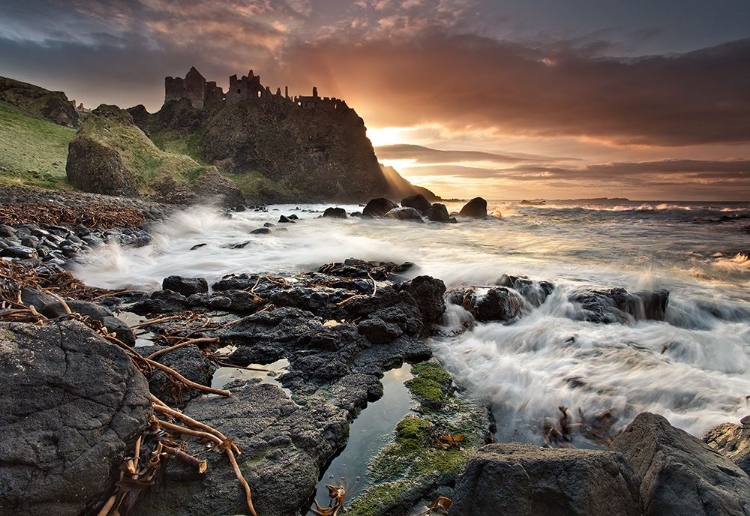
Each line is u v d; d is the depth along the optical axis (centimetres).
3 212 1764
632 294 948
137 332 747
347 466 434
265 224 3130
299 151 11088
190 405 492
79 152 4600
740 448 401
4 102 6612
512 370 663
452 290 1019
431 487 411
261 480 381
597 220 3866
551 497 317
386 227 3142
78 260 1330
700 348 743
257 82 11838
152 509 346
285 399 514
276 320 759
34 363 335
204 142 10812
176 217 3059
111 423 342
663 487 328
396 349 713
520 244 2178
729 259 1712
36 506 290
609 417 541
